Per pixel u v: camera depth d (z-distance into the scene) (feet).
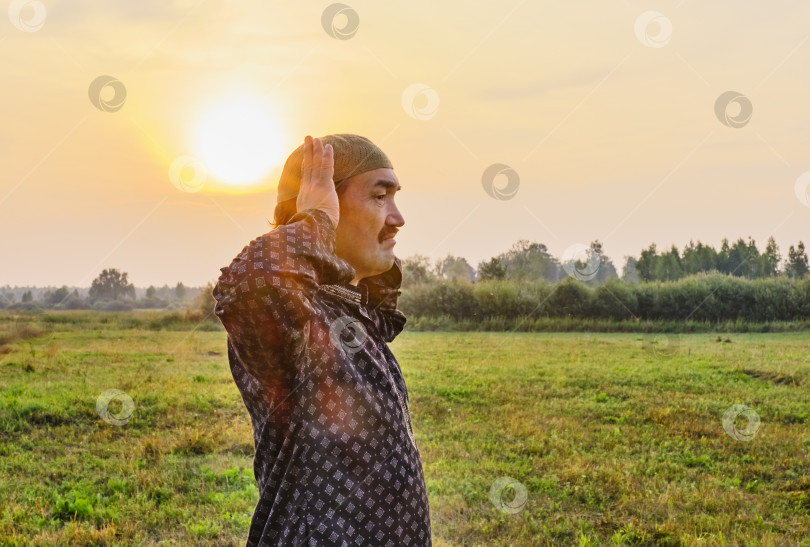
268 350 4.28
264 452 4.86
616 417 30.58
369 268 5.34
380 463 4.74
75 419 27.68
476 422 28.91
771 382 40.04
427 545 5.08
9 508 18.42
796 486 21.81
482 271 93.45
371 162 5.23
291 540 4.57
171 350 50.83
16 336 55.16
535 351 55.42
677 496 20.33
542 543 17.06
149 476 20.92
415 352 54.75
